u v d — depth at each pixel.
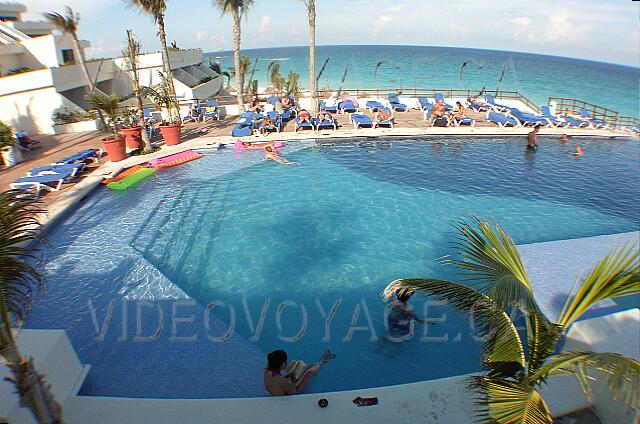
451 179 12.96
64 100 19.33
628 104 45.62
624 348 4.60
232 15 21.25
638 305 6.42
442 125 19.58
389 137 17.30
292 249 8.73
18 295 3.31
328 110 22.72
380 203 11.09
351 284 7.46
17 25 27.75
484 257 3.47
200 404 4.45
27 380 3.42
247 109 22.77
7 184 11.93
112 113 14.07
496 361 3.11
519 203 11.13
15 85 18.78
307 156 15.23
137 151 15.24
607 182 12.79
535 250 8.28
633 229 9.69
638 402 2.32
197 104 22.02
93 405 4.49
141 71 27.45
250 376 5.26
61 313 6.64
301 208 10.77
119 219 10.18
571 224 9.93
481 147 16.48
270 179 12.89
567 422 4.16
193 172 13.57
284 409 4.35
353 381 5.23
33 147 16.31
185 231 9.55
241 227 9.74
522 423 2.62
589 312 6.30
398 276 7.71
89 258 8.37
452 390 4.57
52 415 3.66
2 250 3.09
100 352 5.70
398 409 4.33
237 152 15.77
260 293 7.19
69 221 10.06
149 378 5.22
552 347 3.13
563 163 14.62
